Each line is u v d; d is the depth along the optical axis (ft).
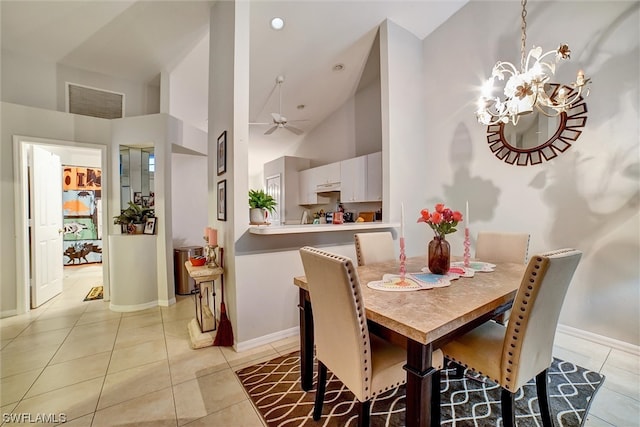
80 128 11.51
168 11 9.46
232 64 7.91
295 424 5.11
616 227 7.59
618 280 7.59
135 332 9.05
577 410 5.40
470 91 10.62
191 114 14.57
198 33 10.53
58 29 9.88
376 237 8.20
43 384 6.29
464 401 5.74
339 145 16.98
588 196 8.01
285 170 18.71
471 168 10.63
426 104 12.07
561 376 6.49
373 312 4.08
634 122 7.26
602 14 7.69
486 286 5.29
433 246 6.11
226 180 8.39
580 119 8.09
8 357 7.46
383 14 10.42
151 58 11.66
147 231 11.76
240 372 6.77
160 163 11.75
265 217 8.95
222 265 8.75
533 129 9.00
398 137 11.09
